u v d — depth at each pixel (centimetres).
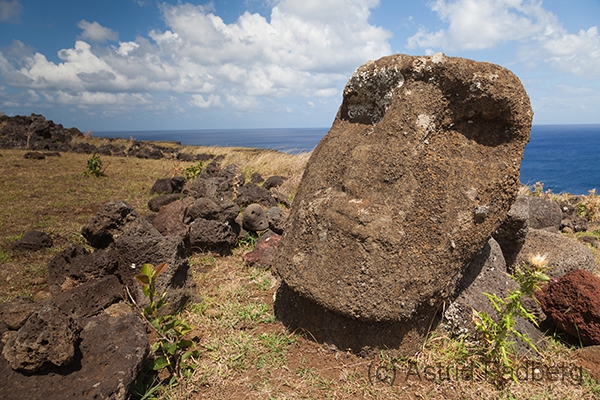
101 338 247
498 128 301
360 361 285
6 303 271
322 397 253
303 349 300
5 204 721
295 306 319
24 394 214
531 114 294
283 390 258
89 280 372
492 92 284
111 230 416
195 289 381
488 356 285
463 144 301
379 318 269
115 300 353
